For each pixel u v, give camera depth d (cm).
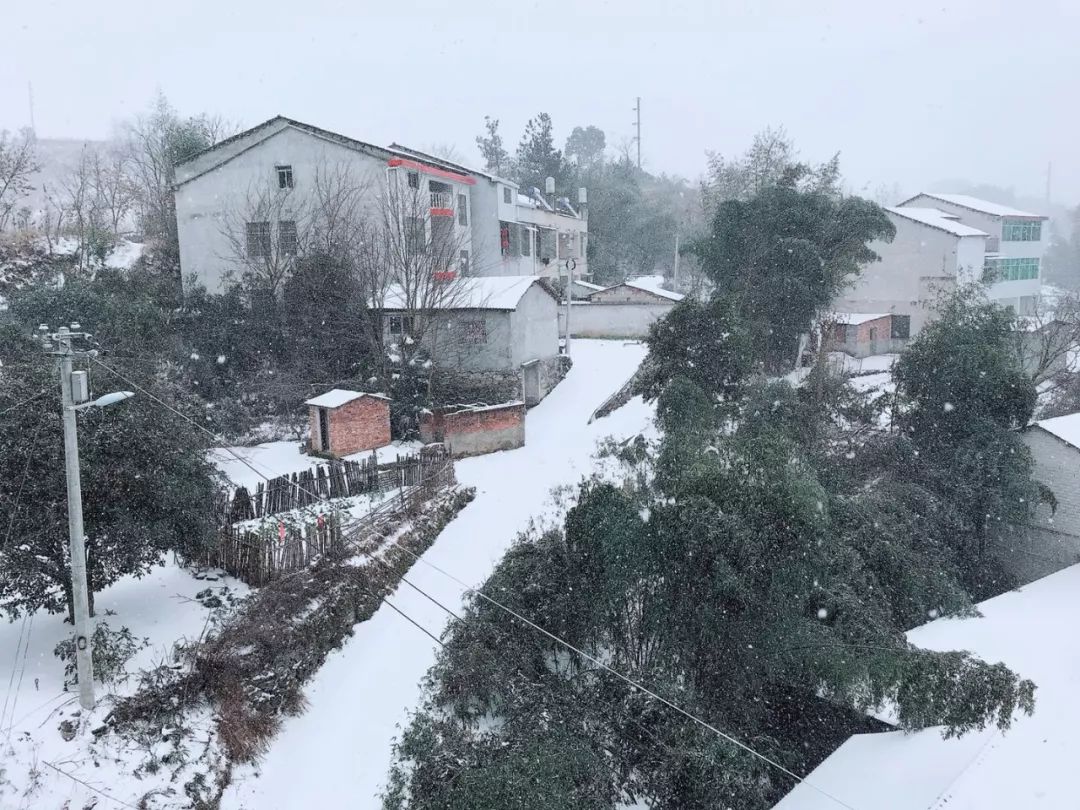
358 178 2739
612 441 2162
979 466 1753
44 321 2114
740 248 2986
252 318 2552
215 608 1198
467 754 955
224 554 1323
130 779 876
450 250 2727
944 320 1983
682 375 2039
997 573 1795
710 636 1070
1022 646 1317
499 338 2439
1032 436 1781
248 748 1004
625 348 3334
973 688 1031
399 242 2445
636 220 5869
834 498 1538
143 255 3097
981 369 1805
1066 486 1716
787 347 2911
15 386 991
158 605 1200
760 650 1069
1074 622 1402
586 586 1171
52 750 866
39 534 954
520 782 891
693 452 1418
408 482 1794
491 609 1212
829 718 1195
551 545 1298
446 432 2148
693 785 976
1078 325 2719
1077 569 1670
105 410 1030
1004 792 939
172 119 3869
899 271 3781
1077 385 2623
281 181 2814
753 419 1927
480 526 1730
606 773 971
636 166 8412
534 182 5522
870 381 3009
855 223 2942
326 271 2425
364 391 2338
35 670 998
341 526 1455
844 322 3234
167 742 945
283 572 1299
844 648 1095
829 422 2092
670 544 1101
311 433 2102
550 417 2545
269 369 2517
